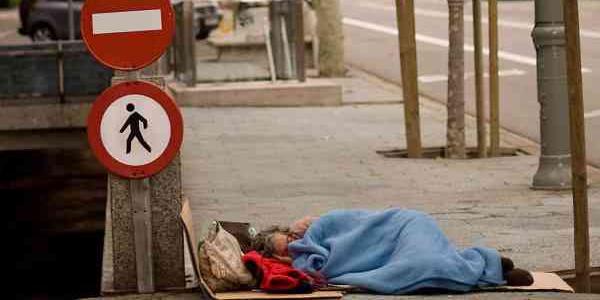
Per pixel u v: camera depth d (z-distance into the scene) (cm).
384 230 980
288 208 1350
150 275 1010
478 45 1769
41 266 2717
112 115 980
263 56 2581
